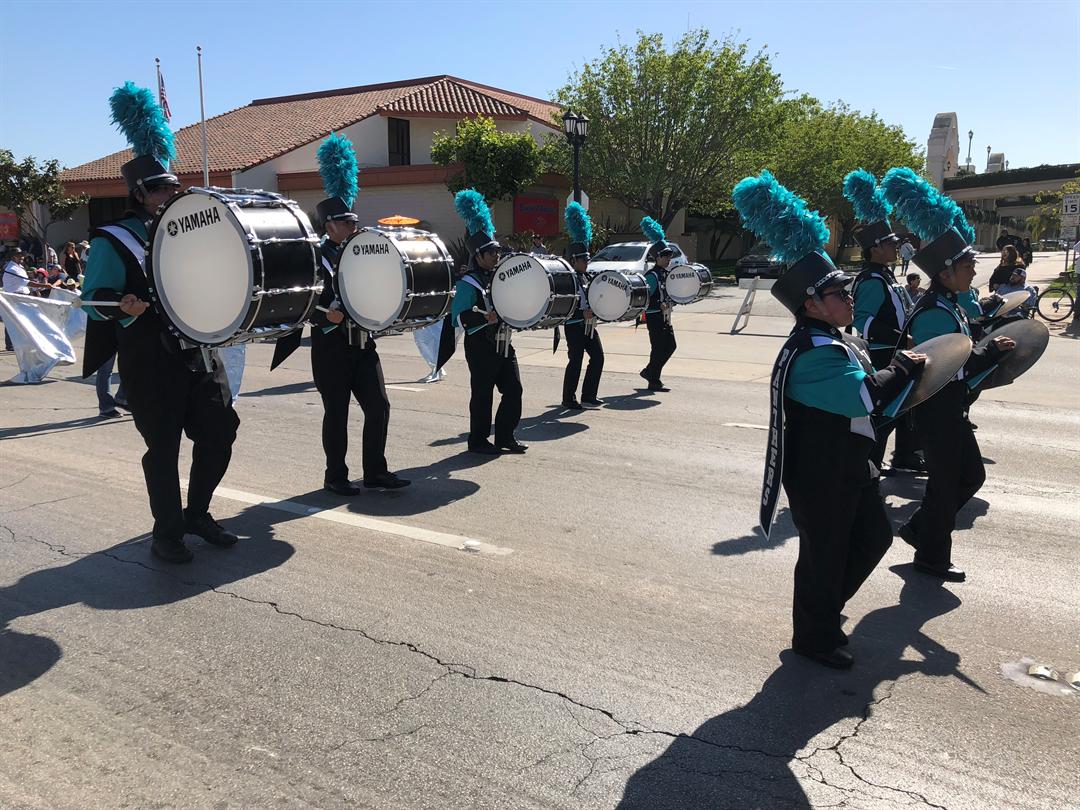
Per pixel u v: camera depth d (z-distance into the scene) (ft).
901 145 158.61
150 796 9.71
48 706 11.57
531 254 25.68
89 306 14.87
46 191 106.52
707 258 156.04
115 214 122.31
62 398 34.09
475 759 10.39
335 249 19.93
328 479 21.17
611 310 33.27
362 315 20.07
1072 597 15.26
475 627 13.91
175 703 11.63
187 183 106.32
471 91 119.75
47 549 17.31
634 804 9.59
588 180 112.68
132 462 24.08
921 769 10.21
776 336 55.72
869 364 12.41
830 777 10.07
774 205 12.01
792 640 13.20
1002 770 10.19
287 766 10.26
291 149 106.63
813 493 12.08
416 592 15.26
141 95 15.92
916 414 15.76
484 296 24.38
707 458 24.97
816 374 11.57
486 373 24.84
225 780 10.00
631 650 13.14
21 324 37.17
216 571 16.17
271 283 14.30
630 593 15.30
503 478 22.80
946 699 11.80
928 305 16.19
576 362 32.14
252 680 12.22
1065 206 80.84
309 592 15.23
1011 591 15.53
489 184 97.30
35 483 21.98
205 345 14.89
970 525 19.24
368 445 21.18
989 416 31.14
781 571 16.38
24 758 10.42
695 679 12.28
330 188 20.53
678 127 108.58
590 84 108.37
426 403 33.45
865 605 14.93
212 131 127.24
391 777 10.05
